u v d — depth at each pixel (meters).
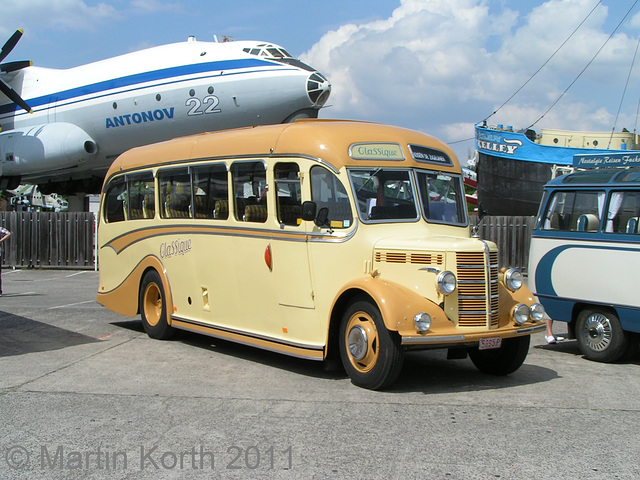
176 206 9.08
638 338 8.09
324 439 4.91
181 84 23.70
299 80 22.58
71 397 6.14
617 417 5.54
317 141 7.06
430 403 5.93
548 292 8.69
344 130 7.17
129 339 9.41
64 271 21.92
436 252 6.29
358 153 6.95
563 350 8.95
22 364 7.61
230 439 4.93
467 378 7.03
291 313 7.22
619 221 8.00
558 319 8.59
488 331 6.35
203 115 23.53
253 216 7.74
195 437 4.98
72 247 22.53
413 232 6.91
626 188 7.98
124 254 10.18
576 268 8.33
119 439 4.95
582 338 8.27
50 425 5.30
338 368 7.36
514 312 6.66
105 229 10.71
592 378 7.12
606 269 7.99
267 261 7.49
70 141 26.61
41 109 28.39
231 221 8.03
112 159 28.08
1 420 5.43
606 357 7.96
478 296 6.34
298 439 4.92
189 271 8.77
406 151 7.22
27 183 33.12
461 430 5.14
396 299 6.10
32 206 50.91
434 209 7.23
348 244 6.72
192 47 24.61
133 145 26.47
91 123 26.58
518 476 4.21
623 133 26.98
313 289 6.97
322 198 6.99
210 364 7.66
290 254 7.21
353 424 5.29
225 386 6.57
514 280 6.88
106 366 7.52
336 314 6.82
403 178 7.11
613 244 7.95
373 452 4.64
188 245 8.77
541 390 6.51
